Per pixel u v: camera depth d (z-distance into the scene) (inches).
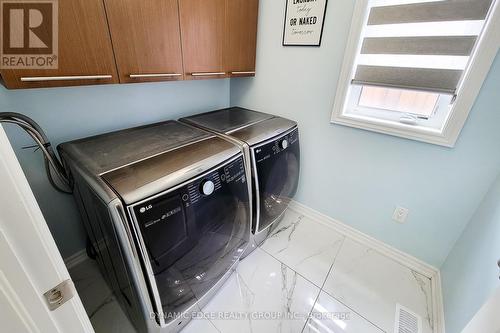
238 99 80.4
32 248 13.6
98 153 39.6
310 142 68.9
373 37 50.1
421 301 53.2
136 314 38.4
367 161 60.5
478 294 35.9
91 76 36.0
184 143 45.1
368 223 66.3
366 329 47.3
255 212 54.1
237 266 59.5
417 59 46.4
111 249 35.3
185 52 48.3
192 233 37.6
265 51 67.4
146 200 29.7
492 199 42.6
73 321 17.1
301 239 69.4
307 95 64.4
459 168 48.3
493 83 40.7
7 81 29.1
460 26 41.2
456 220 51.9
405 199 57.7
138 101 56.7
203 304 49.3
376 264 62.2
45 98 42.7
